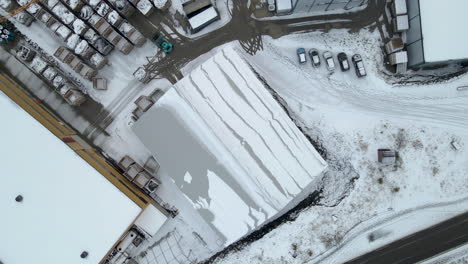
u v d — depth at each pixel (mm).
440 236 34875
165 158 32969
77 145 33781
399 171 34812
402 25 33844
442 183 34812
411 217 34938
